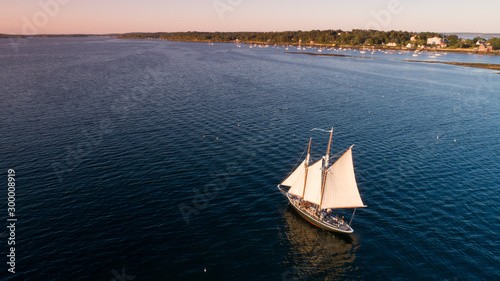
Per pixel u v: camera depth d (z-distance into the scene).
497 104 107.88
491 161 59.75
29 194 44.84
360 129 77.88
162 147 62.84
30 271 31.81
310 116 88.19
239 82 139.50
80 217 40.38
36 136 65.94
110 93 107.75
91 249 35.12
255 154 61.34
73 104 91.56
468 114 94.06
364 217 42.88
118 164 54.94
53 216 40.31
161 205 43.72
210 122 79.56
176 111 88.44
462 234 39.22
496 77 169.50
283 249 37.00
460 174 54.44
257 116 86.38
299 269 34.06
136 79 137.62
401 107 101.62
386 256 36.03
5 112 81.12
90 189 46.78
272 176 53.16
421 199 46.75
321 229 40.88
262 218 42.44
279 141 68.56
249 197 46.94
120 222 39.81
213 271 33.09
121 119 79.38
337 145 67.12
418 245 37.53
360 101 109.06
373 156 61.75
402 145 67.56
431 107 102.38
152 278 31.80
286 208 44.91
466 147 66.75
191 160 57.59
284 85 135.88
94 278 31.38
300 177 45.12
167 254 35.06
